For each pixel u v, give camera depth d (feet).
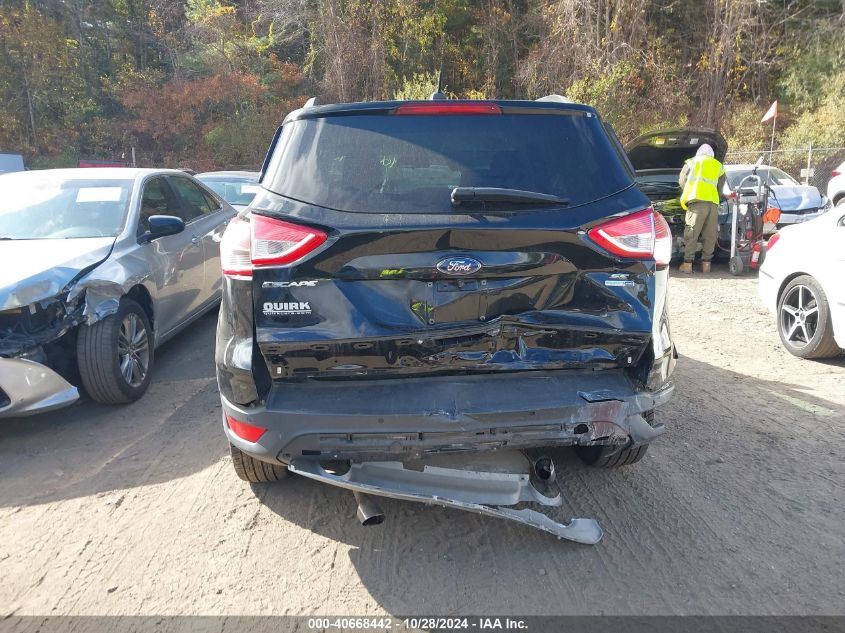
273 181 9.75
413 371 9.36
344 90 99.81
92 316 15.05
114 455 13.89
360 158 9.61
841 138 74.08
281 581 9.62
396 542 10.55
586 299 9.47
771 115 58.49
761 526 10.79
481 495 9.82
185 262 20.07
